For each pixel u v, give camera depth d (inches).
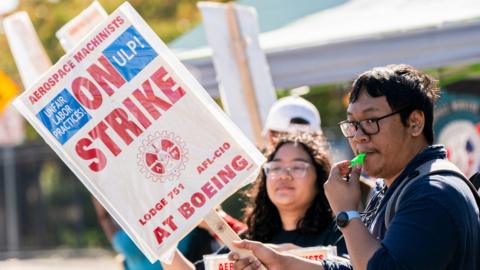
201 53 332.5
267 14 360.5
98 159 178.9
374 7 338.3
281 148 238.1
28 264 967.6
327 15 343.3
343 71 308.7
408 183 164.6
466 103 375.2
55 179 1099.3
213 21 295.3
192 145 176.7
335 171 173.2
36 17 1066.1
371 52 305.3
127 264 322.0
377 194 182.9
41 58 291.0
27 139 1111.0
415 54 302.2
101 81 179.8
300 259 176.9
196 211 175.8
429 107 170.6
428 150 168.6
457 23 297.3
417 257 153.9
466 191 161.3
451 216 156.3
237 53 292.5
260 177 243.6
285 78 313.9
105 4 1024.9
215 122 176.6
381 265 155.5
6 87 614.5
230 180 175.3
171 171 176.9
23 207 1079.6
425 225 155.8
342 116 919.7
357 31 310.7
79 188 1090.1
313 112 268.7
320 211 236.1
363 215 183.3
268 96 293.6
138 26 179.9
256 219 243.6
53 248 1076.5
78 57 180.5
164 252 175.9
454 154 376.8
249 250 175.8
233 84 292.7
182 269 215.0
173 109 177.6
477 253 162.7
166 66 178.4
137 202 177.5
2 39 1067.3
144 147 177.8
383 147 166.9
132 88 178.9
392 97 166.2
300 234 237.1
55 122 180.4
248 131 290.2
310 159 236.8
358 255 161.8
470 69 405.7
